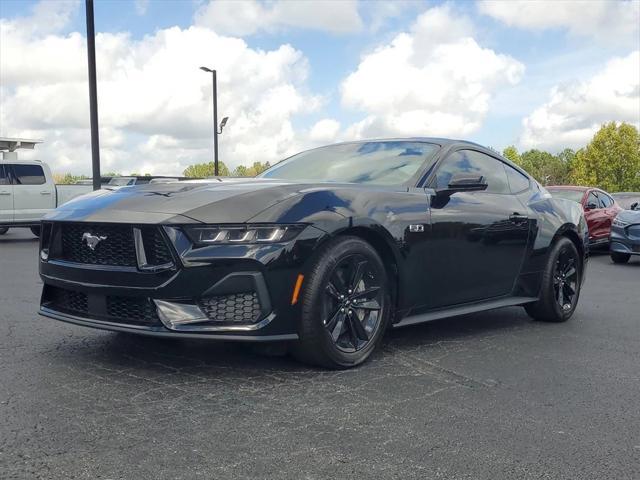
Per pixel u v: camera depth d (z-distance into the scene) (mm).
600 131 52875
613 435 2836
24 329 4629
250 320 3367
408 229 4008
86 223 3492
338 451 2580
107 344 4188
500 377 3703
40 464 2395
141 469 2373
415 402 3203
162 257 3316
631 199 16625
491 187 4965
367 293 3801
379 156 4699
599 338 4848
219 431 2758
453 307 4559
